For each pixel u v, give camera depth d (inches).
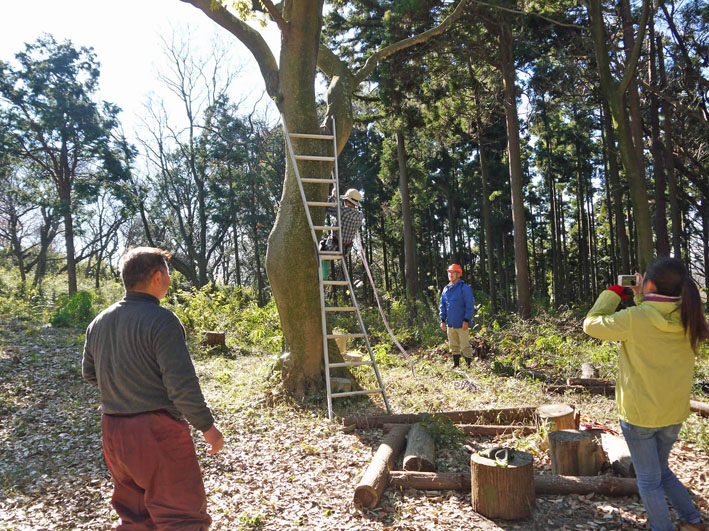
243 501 161.6
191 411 97.1
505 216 1478.8
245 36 322.0
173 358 97.3
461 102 912.9
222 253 1827.0
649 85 636.7
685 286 119.6
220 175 1512.1
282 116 308.7
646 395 121.0
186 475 100.0
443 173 1565.0
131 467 97.0
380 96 845.2
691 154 864.9
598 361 378.9
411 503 157.9
